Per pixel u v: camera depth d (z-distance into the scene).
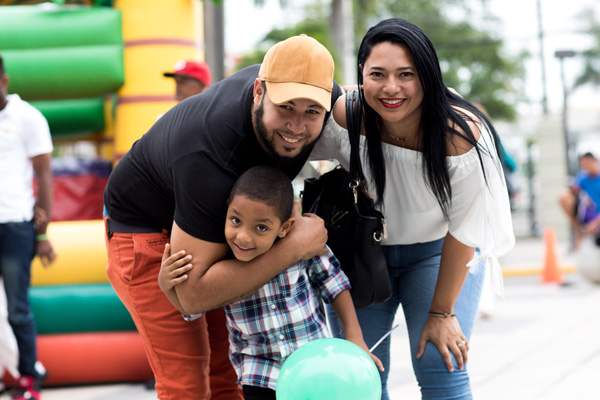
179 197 2.52
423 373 2.88
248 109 2.50
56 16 6.00
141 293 2.89
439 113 2.59
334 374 2.42
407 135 2.73
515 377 4.94
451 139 2.63
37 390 4.58
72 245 5.07
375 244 2.86
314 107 2.40
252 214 2.45
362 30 26.25
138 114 6.04
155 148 2.67
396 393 4.57
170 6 6.06
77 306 5.00
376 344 2.99
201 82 5.03
